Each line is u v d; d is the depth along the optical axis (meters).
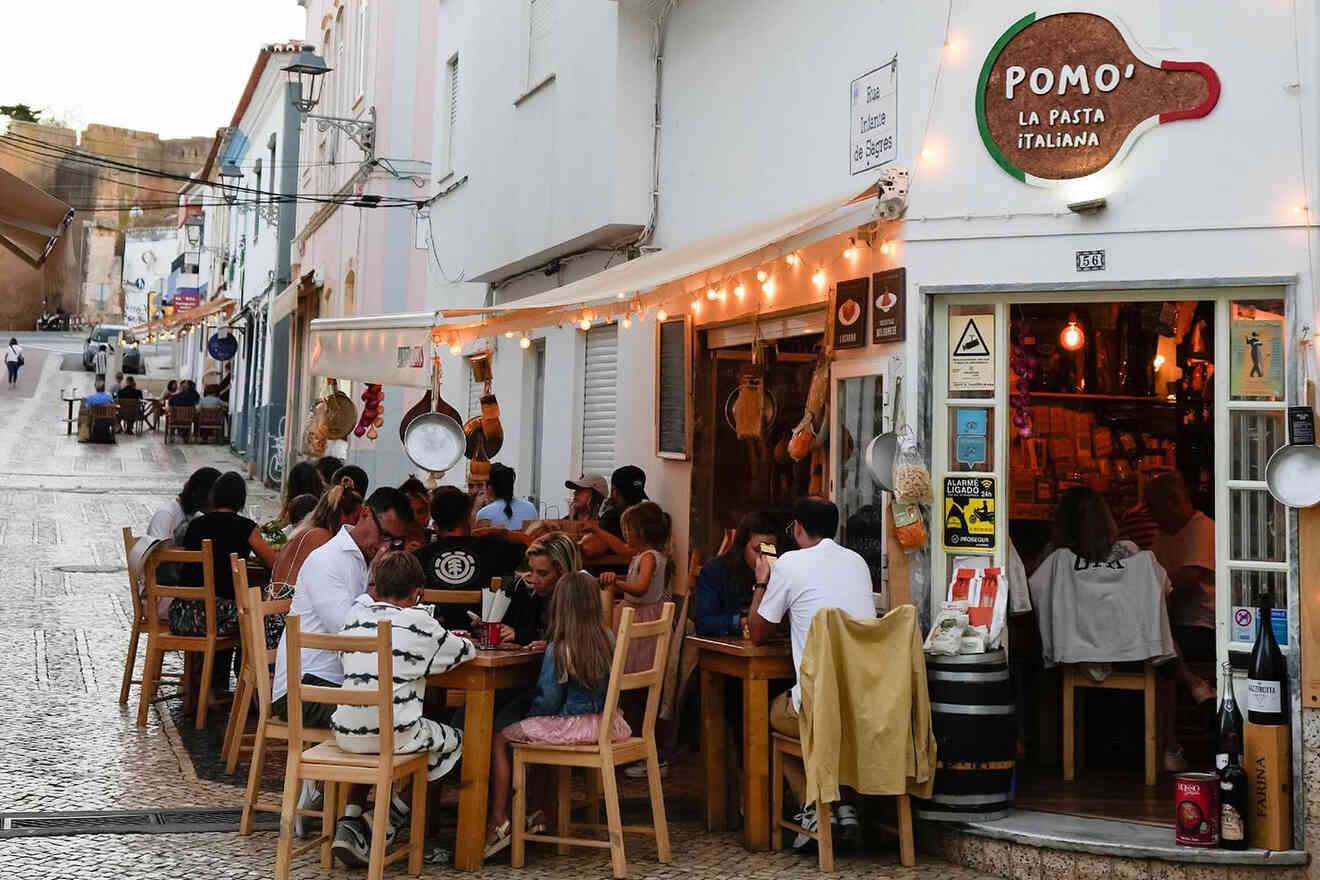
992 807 6.56
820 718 6.31
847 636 6.43
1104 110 6.83
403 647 6.07
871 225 7.57
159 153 78.19
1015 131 7.00
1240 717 6.38
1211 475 8.88
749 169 9.12
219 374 41.19
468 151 14.31
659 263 8.53
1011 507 8.70
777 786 6.82
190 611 9.16
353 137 19.16
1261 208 6.54
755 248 7.34
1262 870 6.05
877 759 6.34
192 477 9.99
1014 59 7.02
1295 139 6.51
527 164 12.27
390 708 5.87
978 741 6.52
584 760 6.33
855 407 7.84
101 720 9.08
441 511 8.22
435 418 8.40
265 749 6.77
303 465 10.80
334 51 23.38
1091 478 8.88
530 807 6.82
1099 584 7.43
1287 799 6.21
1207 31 6.65
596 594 6.56
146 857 6.19
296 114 28.00
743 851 6.77
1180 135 6.68
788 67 8.70
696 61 9.93
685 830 7.17
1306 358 6.42
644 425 10.70
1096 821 6.52
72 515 20.89
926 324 7.18
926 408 7.16
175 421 34.91
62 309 75.44
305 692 5.89
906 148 7.37
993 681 6.59
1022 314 7.46
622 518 8.75
